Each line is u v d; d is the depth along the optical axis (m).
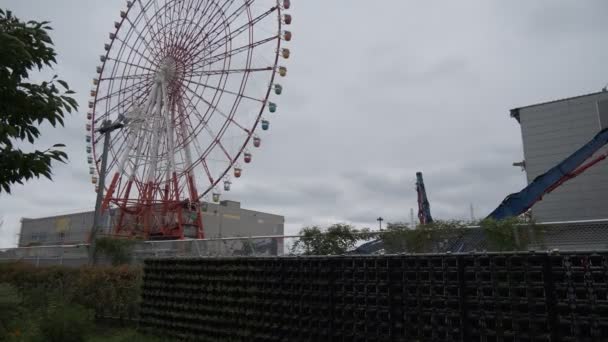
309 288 9.73
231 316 11.12
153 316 13.24
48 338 11.29
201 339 11.61
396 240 10.05
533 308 6.97
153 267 13.69
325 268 9.52
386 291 8.54
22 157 4.78
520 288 7.16
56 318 11.84
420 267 8.21
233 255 12.99
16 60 4.81
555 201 25.53
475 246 9.16
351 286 9.06
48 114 5.03
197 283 12.23
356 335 8.75
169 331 12.55
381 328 8.47
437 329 7.82
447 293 7.82
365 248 10.59
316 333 9.38
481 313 7.43
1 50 4.66
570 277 6.77
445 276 7.87
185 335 12.04
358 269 8.98
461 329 7.55
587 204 24.61
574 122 26.70
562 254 6.91
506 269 7.31
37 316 12.12
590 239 8.17
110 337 12.71
